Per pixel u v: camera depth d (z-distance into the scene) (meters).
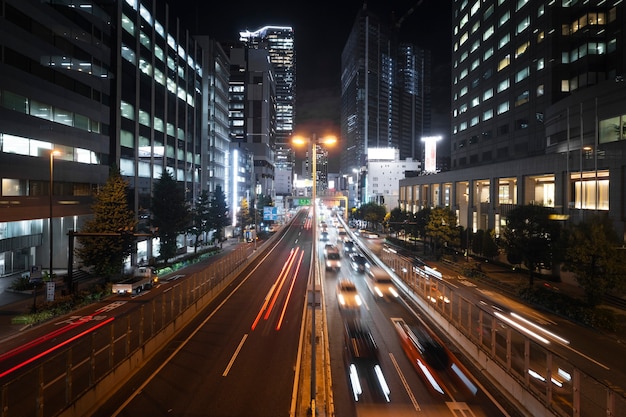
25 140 36.00
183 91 69.00
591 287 26.91
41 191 37.88
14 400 15.16
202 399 15.98
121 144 49.47
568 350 21.69
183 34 69.25
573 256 27.86
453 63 88.31
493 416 14.80
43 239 43.19
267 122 147.62
